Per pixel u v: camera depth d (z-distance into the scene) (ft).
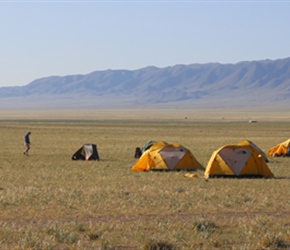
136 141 281.13
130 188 104.32
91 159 175.11
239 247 59.06
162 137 319.47
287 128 453.58
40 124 484.74
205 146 244.63
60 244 59.57
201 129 431.43
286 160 176.86
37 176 126.82
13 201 85.46
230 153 125.49
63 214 76.74
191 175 124.67
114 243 60.03
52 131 371.97
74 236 61.77
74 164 160.25
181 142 273.13
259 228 67.10
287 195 96.48
